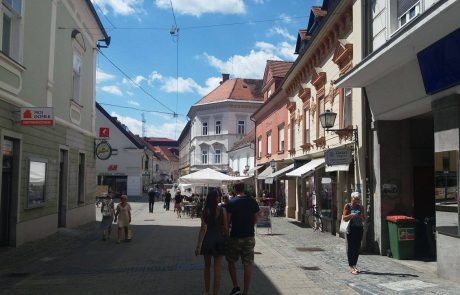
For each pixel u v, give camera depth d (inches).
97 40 947.3
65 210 737.6
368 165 527.8
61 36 685.9
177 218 1101.1
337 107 648.4
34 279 371.9
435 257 462.0
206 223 311.3
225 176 1148.5
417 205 506.9
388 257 474.3
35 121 499.8
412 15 416.8
